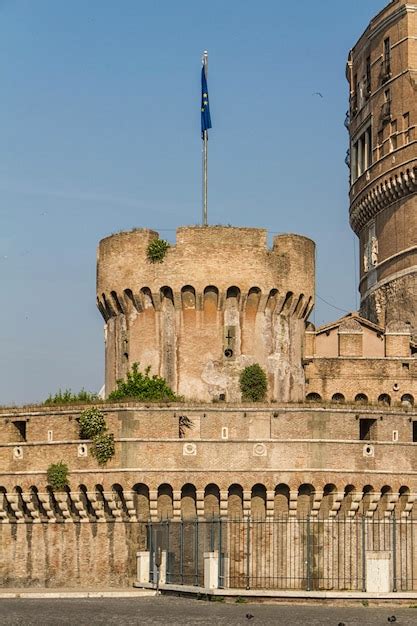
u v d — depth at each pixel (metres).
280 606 90.94
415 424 110.19
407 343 133.62
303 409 106.88
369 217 153.88
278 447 106.44
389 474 108.12
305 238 124.69
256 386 120.50
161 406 106.88
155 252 121.06
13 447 111.19
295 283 123.31
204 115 130.00
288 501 106.44
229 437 106.50
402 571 107.31
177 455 106.38
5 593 100.75
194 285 120.38
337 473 106.56
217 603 92.25
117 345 123.94
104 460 107.12
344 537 106.56
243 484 105.88
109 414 107.69
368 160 154.38
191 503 106.56
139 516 106.81
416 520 108.62
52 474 108.62
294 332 124.56
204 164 129.62
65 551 109.12
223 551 105.25
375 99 151.50
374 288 151.00
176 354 120.88
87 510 108.44
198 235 120.94
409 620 83.44
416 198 144.62
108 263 123.75
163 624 80.75
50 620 82.50
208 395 120.44
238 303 121.38
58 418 109.62
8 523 111.75
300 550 105.62
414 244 144.25
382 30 150.88
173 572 104.38
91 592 100.25
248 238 121.44
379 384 131.38
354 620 83.19
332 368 130.75
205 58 131.25
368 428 109.12
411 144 144.12
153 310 121.56
